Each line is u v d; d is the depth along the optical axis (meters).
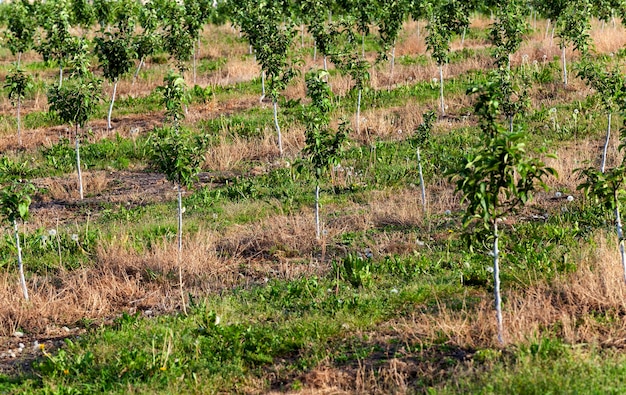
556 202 13.27
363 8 24.16
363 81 20.48
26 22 26.81
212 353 8.38
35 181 17.02
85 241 12.66
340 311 9.19
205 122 20.58
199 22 24.34
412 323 8.69
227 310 9.57
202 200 15.00
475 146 7.95
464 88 21.66
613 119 17.77
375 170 16.11
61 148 18.89
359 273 10.32
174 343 8.55
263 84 23.28
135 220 14.05
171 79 12.81
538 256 10.35
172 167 10.93
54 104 15.89
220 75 25.50
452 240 11.77
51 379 7.95
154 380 7.75
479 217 7.75
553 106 19.36
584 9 20.64
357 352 8.16
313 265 11.25
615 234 10.85
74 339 9.38
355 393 7.27
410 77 23.61
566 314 8.37
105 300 10.20
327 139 12.24
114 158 18.58
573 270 9.81
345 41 28.47
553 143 16.95
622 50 23.89
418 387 7.26
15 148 19.66
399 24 23.39
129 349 8.59
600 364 7.13
